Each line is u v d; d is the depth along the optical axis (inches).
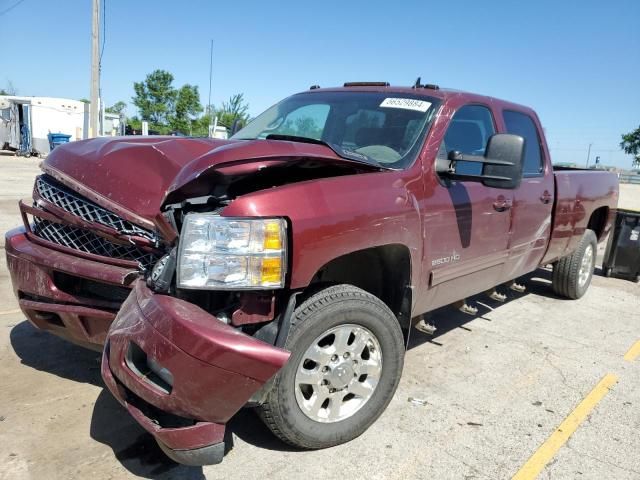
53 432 116.6
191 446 90.7
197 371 87.0
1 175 636.1
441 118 143.3
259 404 98.5
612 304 249.4
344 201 107.6
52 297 121.7
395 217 117.6
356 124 151.9
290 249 98.3
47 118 1091.3
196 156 122.9
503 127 172.9
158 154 121.0
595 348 188.4
